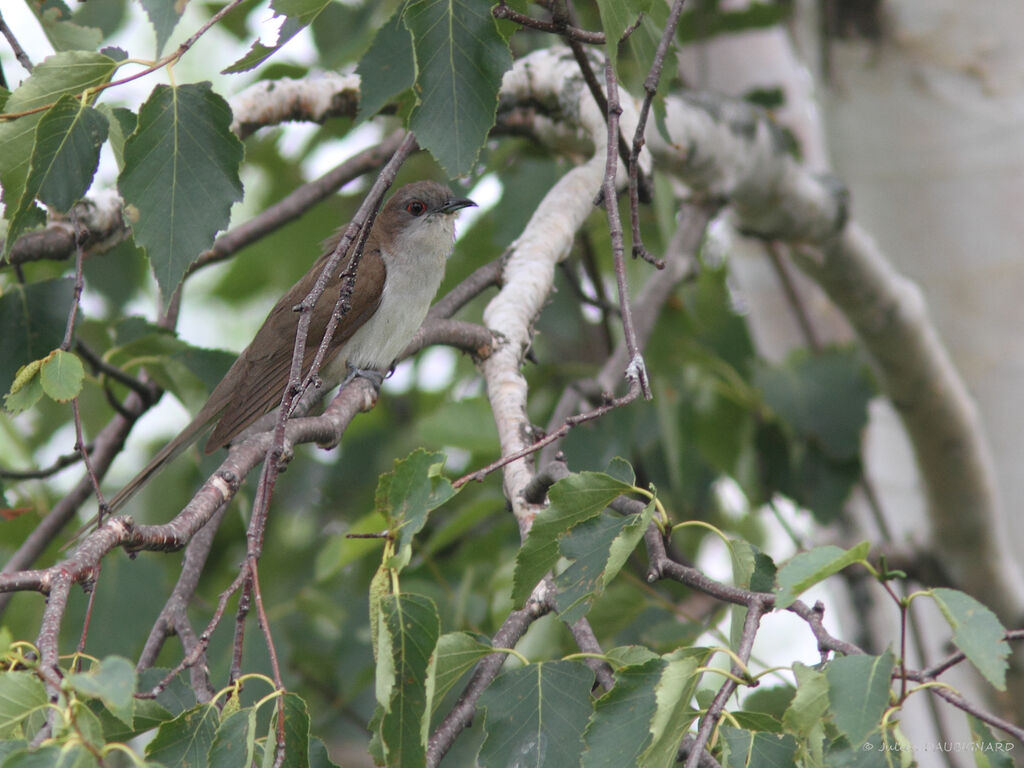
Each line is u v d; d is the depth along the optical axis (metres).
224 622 9.67
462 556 11.98
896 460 12.82
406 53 6.35
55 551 10.71
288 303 10.59
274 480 5.12
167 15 6.63
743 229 11.61
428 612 4.68
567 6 6.98
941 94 11.49
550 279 9.12
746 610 4.98
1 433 12.52
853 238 10.86
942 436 11.34
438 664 5.11
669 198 10.84
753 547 5.13
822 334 14.28
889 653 4.14
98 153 5.69
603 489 5.07
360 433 14.40
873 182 11.83
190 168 5.75
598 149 9.88
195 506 5.66
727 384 12.56
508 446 7.58
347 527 13.22
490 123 5.63
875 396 11.79
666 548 5.40
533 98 10.55
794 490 12.29
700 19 12.77
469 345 8.30
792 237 11.07
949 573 11.96
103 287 11.65
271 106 10.21
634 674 4.64
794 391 11.82
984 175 11.36
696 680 4.52
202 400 9.40
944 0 11.44
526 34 12.85
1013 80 11.31
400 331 10.84
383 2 11.91
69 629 10.04
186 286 16.62
